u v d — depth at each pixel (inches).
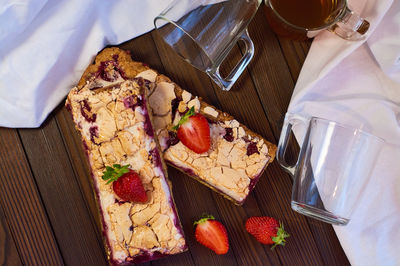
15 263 27.0
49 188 27.2
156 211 25.4
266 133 27.9
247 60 27.0
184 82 27.7
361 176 25.7
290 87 28.0
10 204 27.0
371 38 26.4
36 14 25.3
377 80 27.0
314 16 24.9
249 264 27.8
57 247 27.1
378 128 27.2
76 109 25.5
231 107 27.9
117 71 26.5
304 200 26.2
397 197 27.1
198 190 27.6
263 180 27.9
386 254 27.3
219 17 24.1
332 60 26.4
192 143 25.6
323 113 27.3
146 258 25.6
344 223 26.2
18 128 27.1
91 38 26.5
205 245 26.9
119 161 25.4
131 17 26.5
